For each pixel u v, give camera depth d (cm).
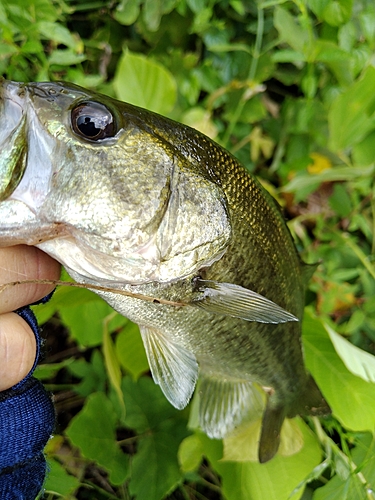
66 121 10
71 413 25
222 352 15
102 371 23
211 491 23
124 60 18
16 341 10
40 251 11
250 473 18
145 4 21
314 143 25
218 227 12
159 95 19
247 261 13
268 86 25
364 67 21
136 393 22
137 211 10
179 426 21
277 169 25
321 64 24
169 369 14
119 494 22
